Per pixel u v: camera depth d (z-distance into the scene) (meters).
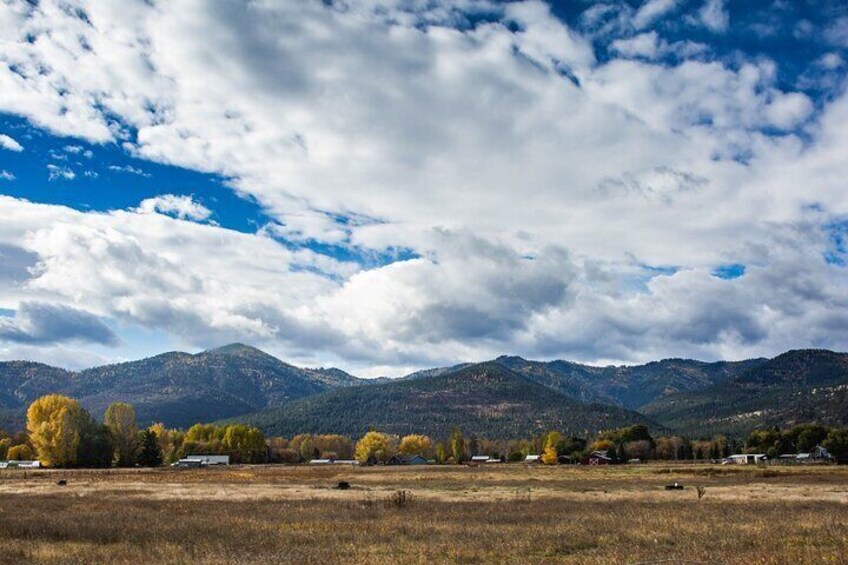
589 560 21.48
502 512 42.44
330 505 48.47
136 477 97.88
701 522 33.84
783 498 54.31
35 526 31.48
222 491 67.19
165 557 22.84
